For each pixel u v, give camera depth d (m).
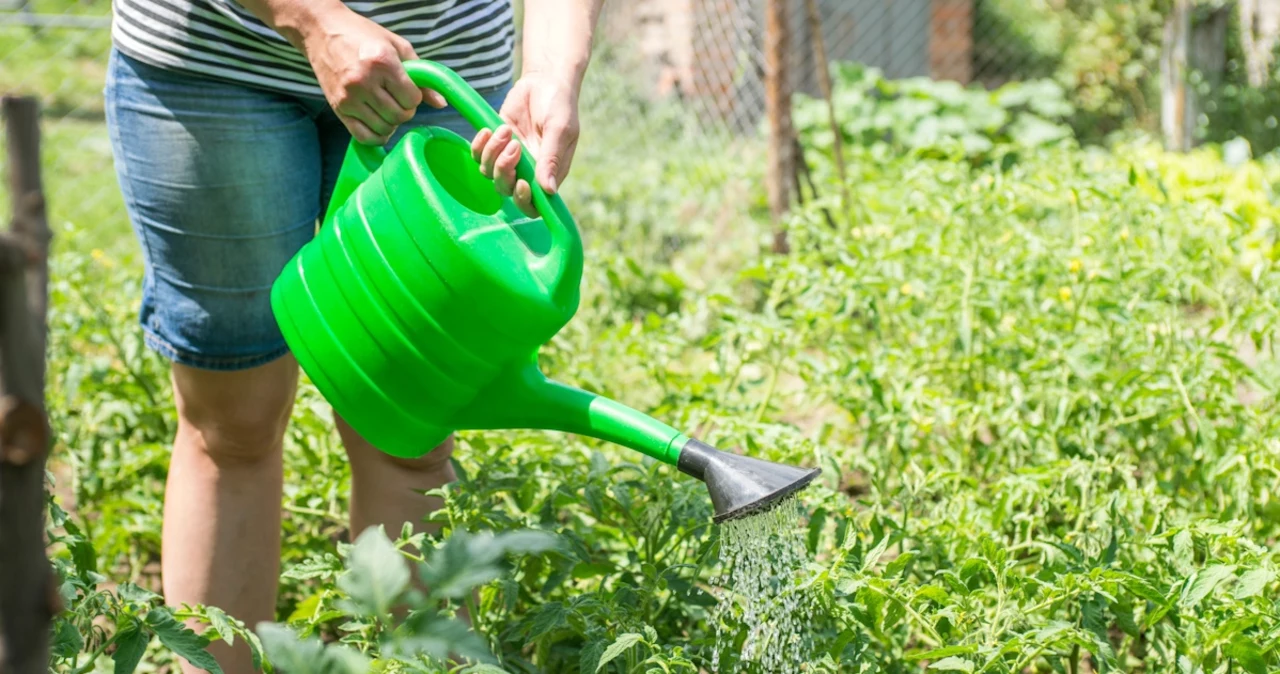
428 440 1.73
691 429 2.74
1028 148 4.22
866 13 8.91
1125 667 2.15
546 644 2.01
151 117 1.87
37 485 1.00
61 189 6.36
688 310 3.31
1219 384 2.78
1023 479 2.32
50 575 1.02
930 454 2.99
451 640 1.05
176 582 2.02
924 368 3.18
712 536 2.06
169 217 1.89
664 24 6.62
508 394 1.67
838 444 3.37
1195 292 3.35
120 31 1.89
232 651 2.02
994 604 2.11
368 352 1.66
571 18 1.90
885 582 1.83
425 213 1.60
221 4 1.81
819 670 1.83
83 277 3.34
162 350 1.97
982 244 3.34
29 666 1.01
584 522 2.60
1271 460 2.51
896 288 3.26
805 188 5.35
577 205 5.51
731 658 1.88
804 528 2.30
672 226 5.38
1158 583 1.97
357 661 1.05
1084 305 3.05
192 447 2.02
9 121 0.98
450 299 1.60
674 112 6.18
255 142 1.88
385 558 0.99
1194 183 5.61
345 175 1.79
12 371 0.96
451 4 1.99
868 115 7.57
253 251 1.90
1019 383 2.89
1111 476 2.51
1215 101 8.19
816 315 3.12
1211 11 8.32
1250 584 1.82
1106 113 9.13
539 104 1.79
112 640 1.59
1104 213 3.39
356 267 1.65
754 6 5.78
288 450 2.82
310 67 1.89
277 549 2.09
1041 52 9.61
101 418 2.97
